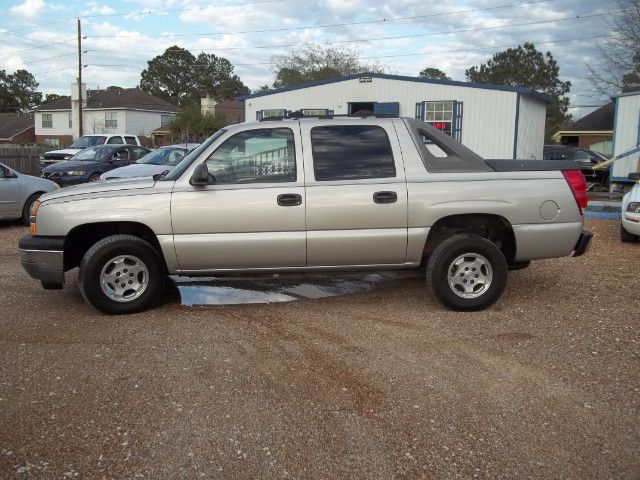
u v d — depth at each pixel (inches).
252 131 229.1
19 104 3457.2
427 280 234.2
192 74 3457.2
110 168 697.6
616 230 446.3
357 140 229.9
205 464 127.2
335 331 210.7
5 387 163.9
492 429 142.4
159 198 222.4
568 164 237.6
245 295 259.8
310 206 222.5
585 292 263.0
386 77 890.1
